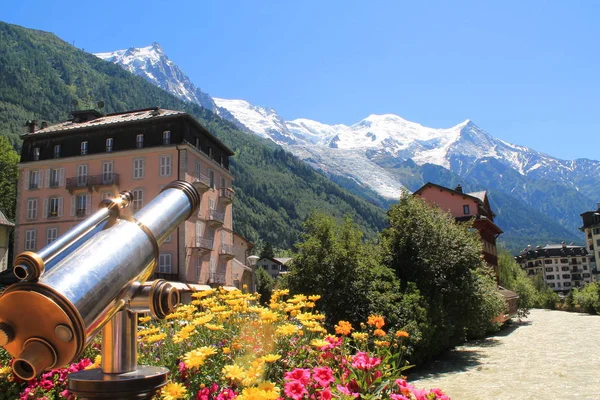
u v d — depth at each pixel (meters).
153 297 2.49
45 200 46.88
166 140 44.84
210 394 4.17
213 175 50.28
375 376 4.55
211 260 47.59
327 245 18.41
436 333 20.20
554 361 22.86
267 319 5.24
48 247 2.21
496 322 35.81
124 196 2.68
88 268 2.18
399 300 18.45
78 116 51.38
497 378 18.42
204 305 6.77
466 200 49.88
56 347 1.97
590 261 173.38
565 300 84.25
